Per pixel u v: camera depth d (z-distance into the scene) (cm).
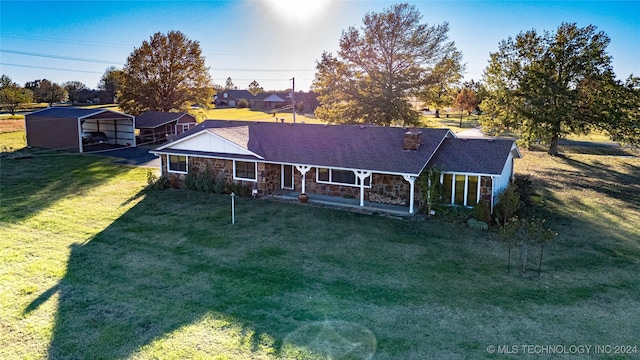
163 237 1570
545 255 1418
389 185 2002
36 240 1534
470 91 6700
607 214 1900
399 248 1466
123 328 953
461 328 954
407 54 3719
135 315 1011
